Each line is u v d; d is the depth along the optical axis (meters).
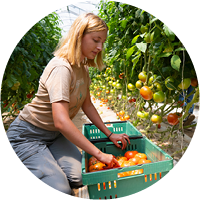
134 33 1.66
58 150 1.29
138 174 0.98
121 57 2.10
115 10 1.90
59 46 1.12
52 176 1.10
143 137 1.42
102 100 4.07
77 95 1.13
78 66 1.00
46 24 2.83
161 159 1.15
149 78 1.40
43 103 1.10
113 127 1.68
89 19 0.94
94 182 0.92
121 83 2.43
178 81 1.16
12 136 1.20
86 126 1.60
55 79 0.96
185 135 1.96
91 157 1.30
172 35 1.04
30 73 2.07
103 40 0.99
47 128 1.19
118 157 1.34
